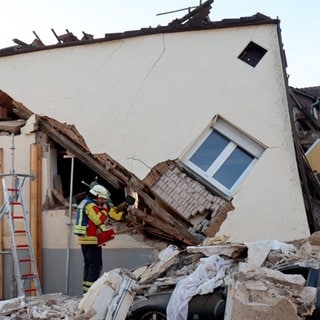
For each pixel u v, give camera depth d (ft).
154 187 29.73
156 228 29.68
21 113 33.17
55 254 31.04
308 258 18.12
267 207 28.27
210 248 20.49
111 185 34.14
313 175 32.60
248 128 29.12
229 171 29.89
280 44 29.45
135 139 30.25
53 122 31.81
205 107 29.71
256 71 29.43
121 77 30.91
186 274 20.57
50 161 32.35
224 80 29.71
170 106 30.07
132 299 18.86
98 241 25.62
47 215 31.50
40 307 21.57
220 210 28.68
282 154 28.58
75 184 36.09
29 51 32.24
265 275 16.08
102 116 30.89
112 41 31.17
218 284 17.42
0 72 32.73
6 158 32.63
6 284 31.50
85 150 31.53
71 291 30.25
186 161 30.07
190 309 17.39
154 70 30.53
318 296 14.88
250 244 19.54
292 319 14.38
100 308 18.31
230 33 29.96
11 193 30.30
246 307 14.93
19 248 30.91
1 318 20.13
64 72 31.78
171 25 30.55
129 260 29.53
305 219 27.76
